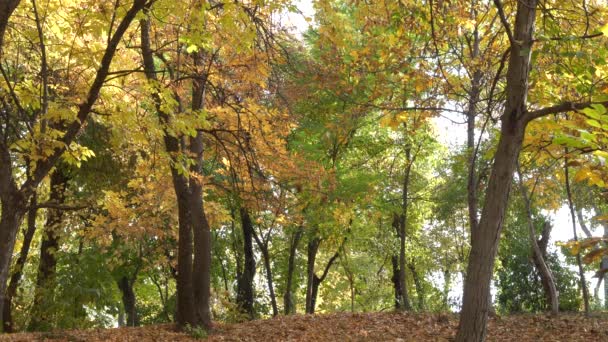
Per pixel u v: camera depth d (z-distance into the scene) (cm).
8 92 876
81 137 1725
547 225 1861
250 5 1098
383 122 1174
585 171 371
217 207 1666
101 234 1652
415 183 2478
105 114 848
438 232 2698
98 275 1703
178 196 1444
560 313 1530
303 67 1522
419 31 1108
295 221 1783
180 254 1445
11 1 714
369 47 1223
